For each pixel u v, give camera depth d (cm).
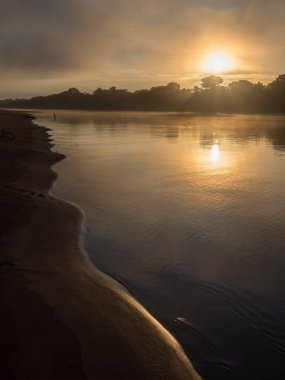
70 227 1514
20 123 7888
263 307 971
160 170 2825
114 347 780
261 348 822
